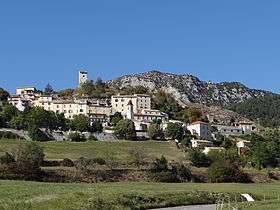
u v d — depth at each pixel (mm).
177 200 91812
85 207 70562
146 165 163625
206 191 106688
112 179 141750
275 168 195625
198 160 179375
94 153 193250
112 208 74500
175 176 148250
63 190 87312
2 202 69125
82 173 141875
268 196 110875
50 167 150000
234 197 104875
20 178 125938
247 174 166625
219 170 153250
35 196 76625
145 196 88188
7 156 144000
